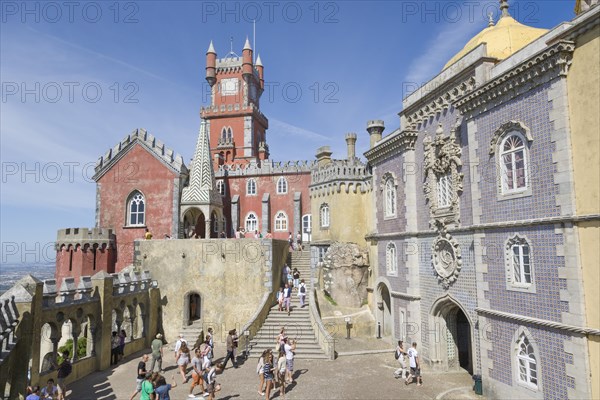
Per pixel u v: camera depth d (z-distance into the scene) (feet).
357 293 102.63
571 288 44.91
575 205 45.21
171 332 97.35
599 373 41.83
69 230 115.65
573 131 45.91
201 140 128.36
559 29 49.96
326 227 116.88
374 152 96.07
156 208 122.83
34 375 57.47
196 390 62.69
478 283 60.34
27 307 56.85
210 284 98.84
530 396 50.24
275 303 101.65
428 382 66.03
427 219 76.69
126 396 60.29
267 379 57.21
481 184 60.34
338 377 67.82
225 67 198.70
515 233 53.52
